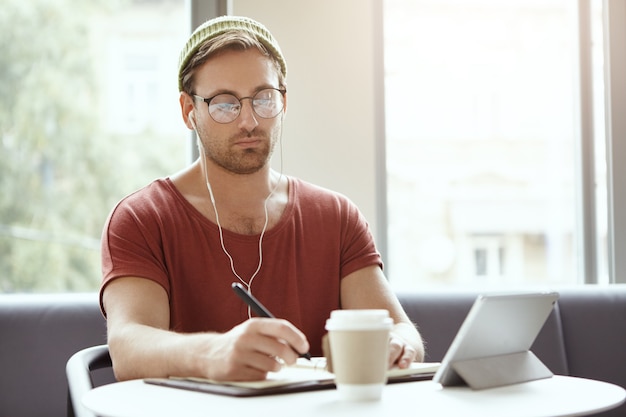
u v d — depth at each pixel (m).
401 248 2.73
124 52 3.24
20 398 2.03
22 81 3.26
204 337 1.23
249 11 2.54
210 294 1.65
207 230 1.68
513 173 2.82
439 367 1.20
